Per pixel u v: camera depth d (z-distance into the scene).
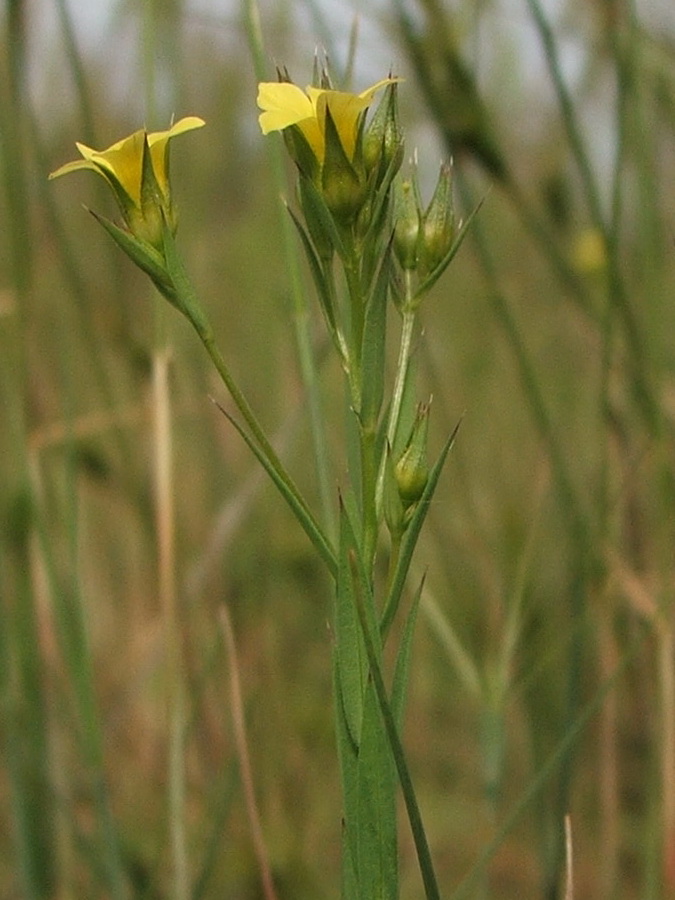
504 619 0.22
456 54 0.18
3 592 0.21
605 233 0.19
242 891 0.21
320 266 0.12
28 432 0.22
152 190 0.12
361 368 0.12
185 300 0.12
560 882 0.19
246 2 0.16
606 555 0.20
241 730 0.18
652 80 0.21
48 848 0.21
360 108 0.12
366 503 0.12
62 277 0.22
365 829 0.12
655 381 0.19
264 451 0.12
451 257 0.12
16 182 0.20
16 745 0.20
